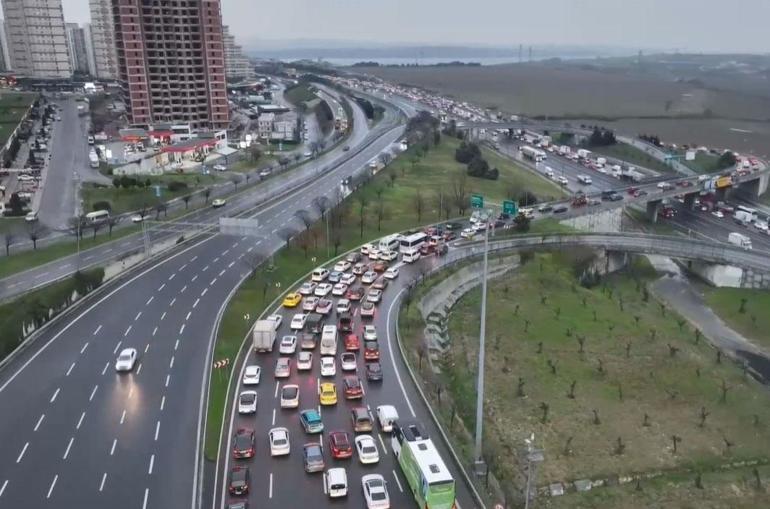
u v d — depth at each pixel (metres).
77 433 60.41
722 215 170.00
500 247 124.25
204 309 89.94
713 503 57.50
